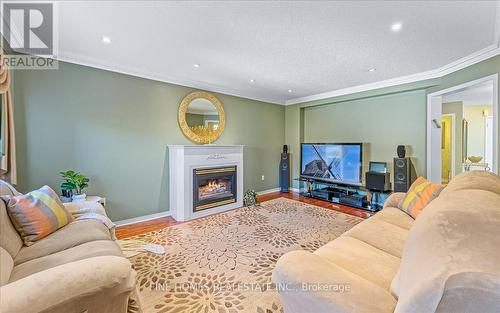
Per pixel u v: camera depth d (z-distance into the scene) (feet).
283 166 17.83
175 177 11.83
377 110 14.48
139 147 11.34
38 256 4.70
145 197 11.59
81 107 9.70
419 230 2.69
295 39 7.96
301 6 6.11
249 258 7.57
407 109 13.28
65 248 5.06
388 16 6.56
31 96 8.67
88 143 9.91
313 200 15.30
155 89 11.81
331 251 4.86
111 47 8.59
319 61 10.02
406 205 7.16
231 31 7.42
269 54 9.25
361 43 8.27
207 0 5.85
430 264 2.11
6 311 2.44
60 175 9.26
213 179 13.16
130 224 10.96
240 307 5.32
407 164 12.25
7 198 5.31
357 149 14.14
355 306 2.74
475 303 1.79
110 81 10.41
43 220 5.54
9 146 7.63
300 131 17.99
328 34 7.62
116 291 3.24
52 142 9.09
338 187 14.99
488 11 6.31
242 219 11.47
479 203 2.69
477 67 9.36
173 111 12.48
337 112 16.40
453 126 19.43
